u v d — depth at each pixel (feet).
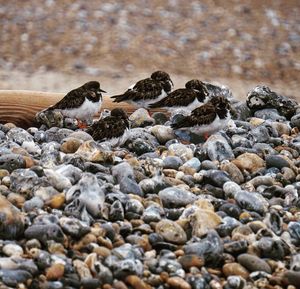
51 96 58.34
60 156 45.11
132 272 32.17
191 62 124.88
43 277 31.78
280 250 35.40
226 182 42.60
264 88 60.70
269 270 34.17
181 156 47.88
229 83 118.73
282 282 33.17
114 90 110.11
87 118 54.85
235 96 112.06
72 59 123.24
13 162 42.70
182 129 51.85
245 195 40.27
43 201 38.34
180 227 36.14
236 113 59.47
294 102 61.52
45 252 32.83
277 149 51.52
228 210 39.22
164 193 40.14
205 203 39.27
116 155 47.52
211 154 48.01
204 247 34.27
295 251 36.27
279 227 38.09
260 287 32.94
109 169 43.75
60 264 32.12
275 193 43.16
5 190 39.24
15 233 34.27
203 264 33.88
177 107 56.13
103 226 35.45
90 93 53.93
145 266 33.17
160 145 51.57
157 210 38.04
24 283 31.24
